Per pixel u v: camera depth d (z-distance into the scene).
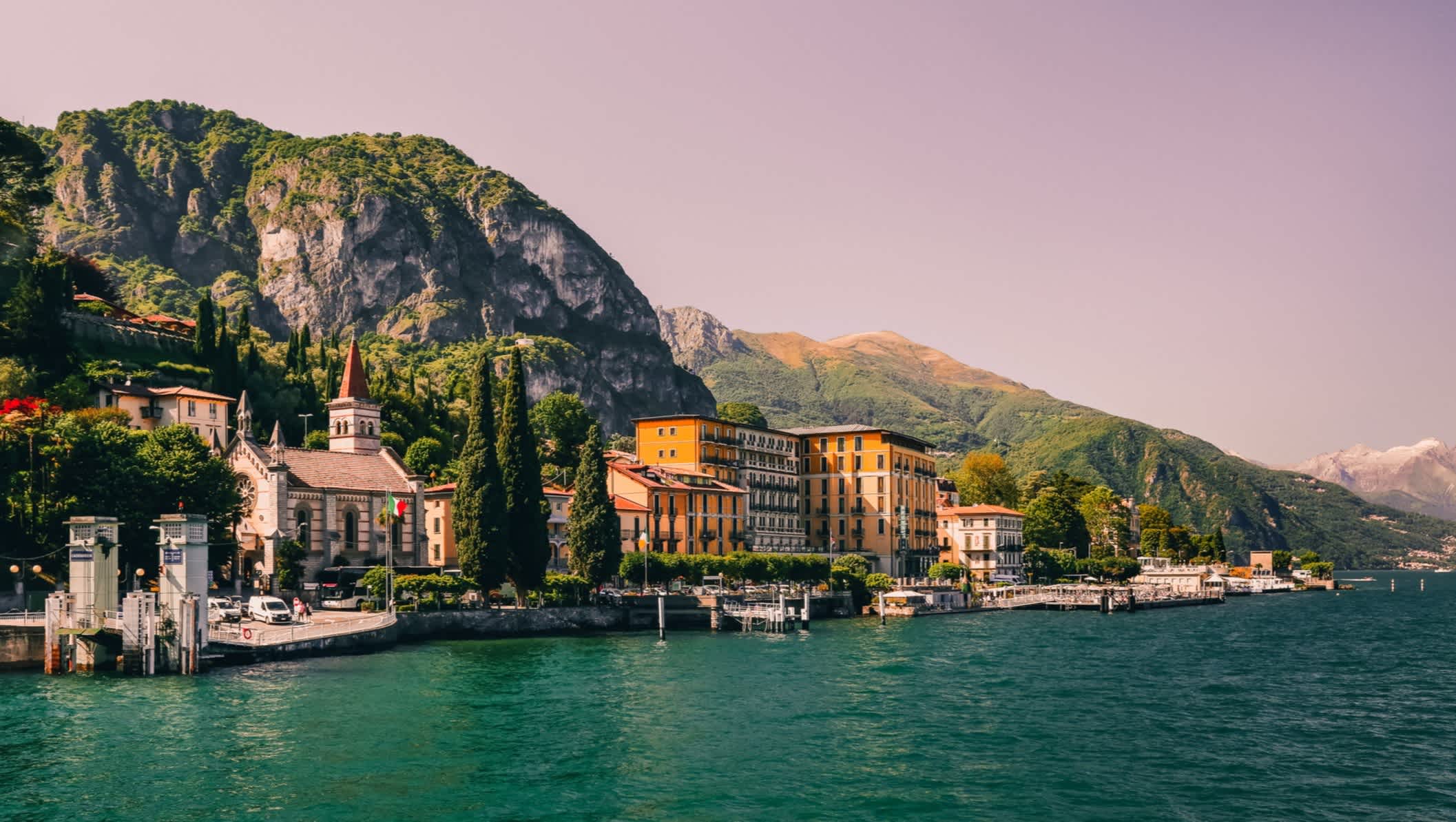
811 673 107.56
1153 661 126.69
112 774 63.16
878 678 105.19
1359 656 136.25
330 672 101.00
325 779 63.00
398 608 139.12
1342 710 91.25
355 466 168.50
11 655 99.50
